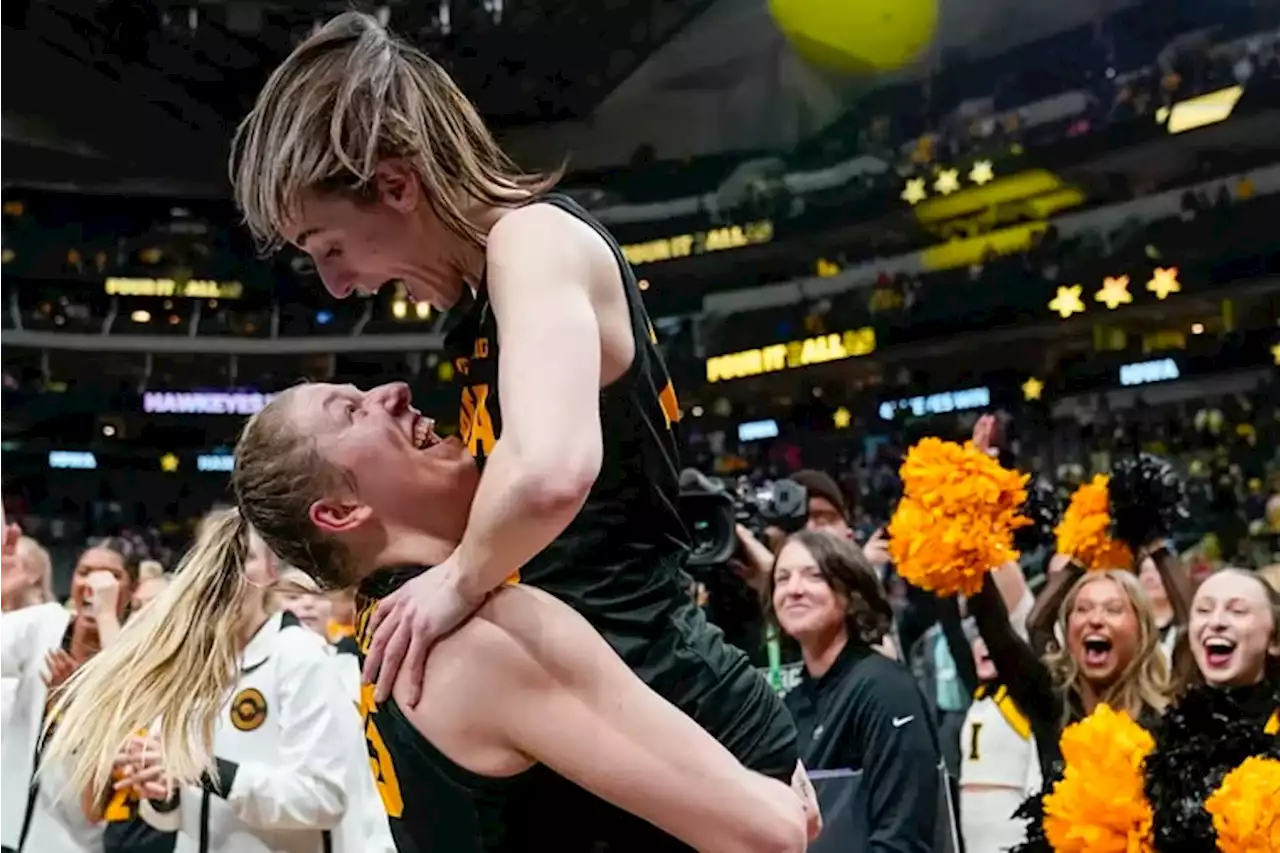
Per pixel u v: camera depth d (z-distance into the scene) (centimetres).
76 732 136
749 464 1444
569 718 102
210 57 1367
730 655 116
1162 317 1185
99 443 1634
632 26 1397
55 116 1400
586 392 97
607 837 108
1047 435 1207
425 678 105
